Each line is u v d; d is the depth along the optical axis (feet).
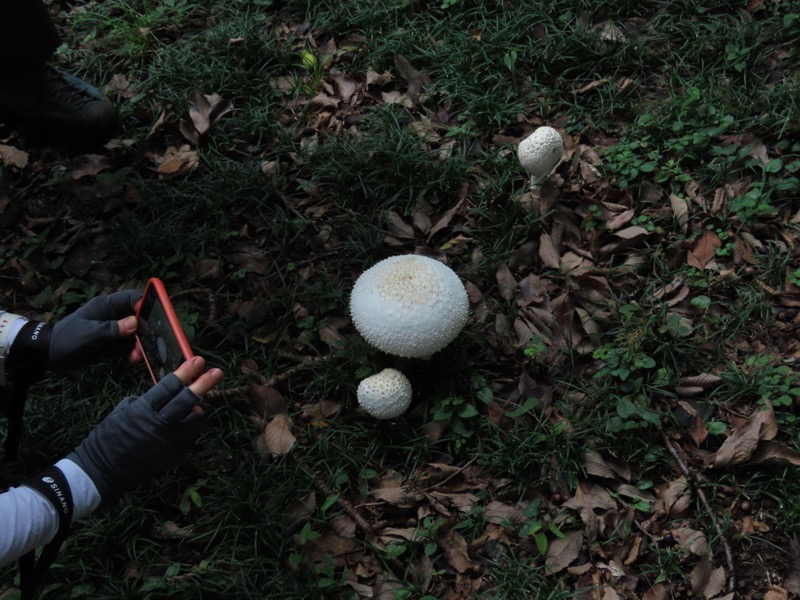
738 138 5.82
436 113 6.22
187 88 6.40
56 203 6.09
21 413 4.33
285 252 5.71
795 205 5.58
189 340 5.34
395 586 4.61
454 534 4.68
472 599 4.58
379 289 4.82
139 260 5.74
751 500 4.71
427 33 6.54
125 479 3.86
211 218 5.91
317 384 5.22
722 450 4.76
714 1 6.43
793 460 4.71
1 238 5.96
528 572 4.59
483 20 6.52
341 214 5.89
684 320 5.20
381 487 4.91
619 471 4.82
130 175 6.15
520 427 4.97
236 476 4.89
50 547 3.87
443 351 5.20
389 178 5.89
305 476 4.92
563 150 5.67
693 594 4.50
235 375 5.28
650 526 4.69
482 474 4.90
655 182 5.72
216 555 4.74
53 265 5.78
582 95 6.25
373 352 5.21
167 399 3.83
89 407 5.23
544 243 5.53
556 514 4.74
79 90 6.20
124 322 4.41
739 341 5.18
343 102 6.40
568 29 6.47
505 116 6.14
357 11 6.70
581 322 5.25
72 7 7.12
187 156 6.17
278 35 6.75
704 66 6.23
